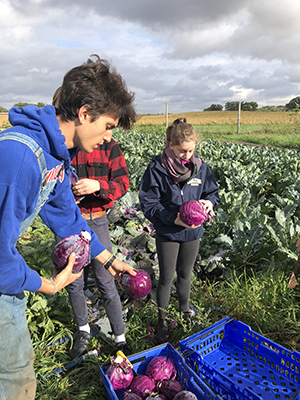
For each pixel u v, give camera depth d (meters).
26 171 1.26
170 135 2.62
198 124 48.19
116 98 1.48
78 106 1.43
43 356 2.74
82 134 1.53
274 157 11.07
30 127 1.36
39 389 2.43
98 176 2.72
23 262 1.37
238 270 4.18
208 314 3.24
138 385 2.15
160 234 2.75
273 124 36.72
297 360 2.23
